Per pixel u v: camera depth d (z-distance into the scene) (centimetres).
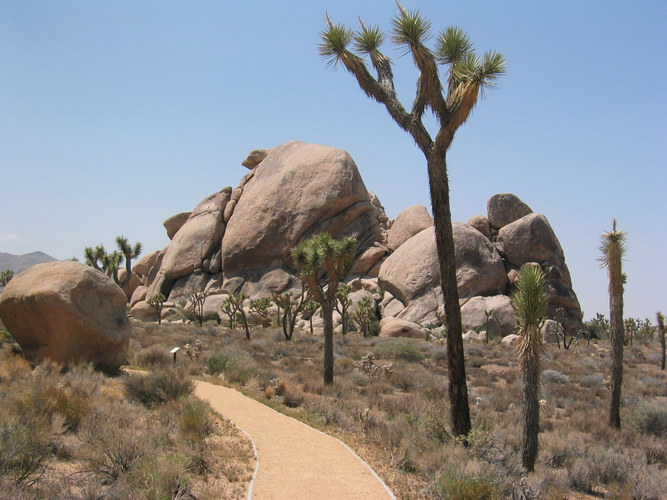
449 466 898
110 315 1706
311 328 4653
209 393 1552
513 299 1084
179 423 1023
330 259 1991
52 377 1171
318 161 7012
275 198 6900
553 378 2545
